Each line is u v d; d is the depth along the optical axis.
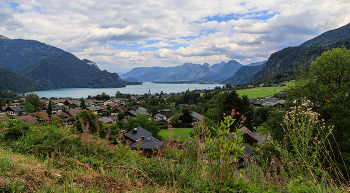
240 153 3.48
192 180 4.45
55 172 3.93
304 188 3.26
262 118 50.28
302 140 4.54
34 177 3.28
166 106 108.56
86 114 31.02
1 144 5.41
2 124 6.29
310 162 4.30
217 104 49.06
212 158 3.89
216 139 3.67
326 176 3.68
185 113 57.59
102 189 3.47
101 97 174.25
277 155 7.59
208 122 28.97
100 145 6.15
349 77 15.98
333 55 16.52
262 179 4.14
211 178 3.90
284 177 4.17
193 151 5.49
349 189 3.34
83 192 3.29
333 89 15.16
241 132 3.46
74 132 6.61
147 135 25.02
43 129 6.30
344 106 13.45
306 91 17.34
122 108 91.56
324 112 15.02
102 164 4.86
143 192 3.81
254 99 103.44
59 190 3.13
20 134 6.21
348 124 12.25
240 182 3.62
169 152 5.81
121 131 6.86
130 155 5.82
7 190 2.72
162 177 4.72
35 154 5.04
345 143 11.23
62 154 5.16
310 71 18.33
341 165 9.27
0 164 3.30
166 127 50.69
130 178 4.45
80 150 5.70
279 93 113.62
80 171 4.26
